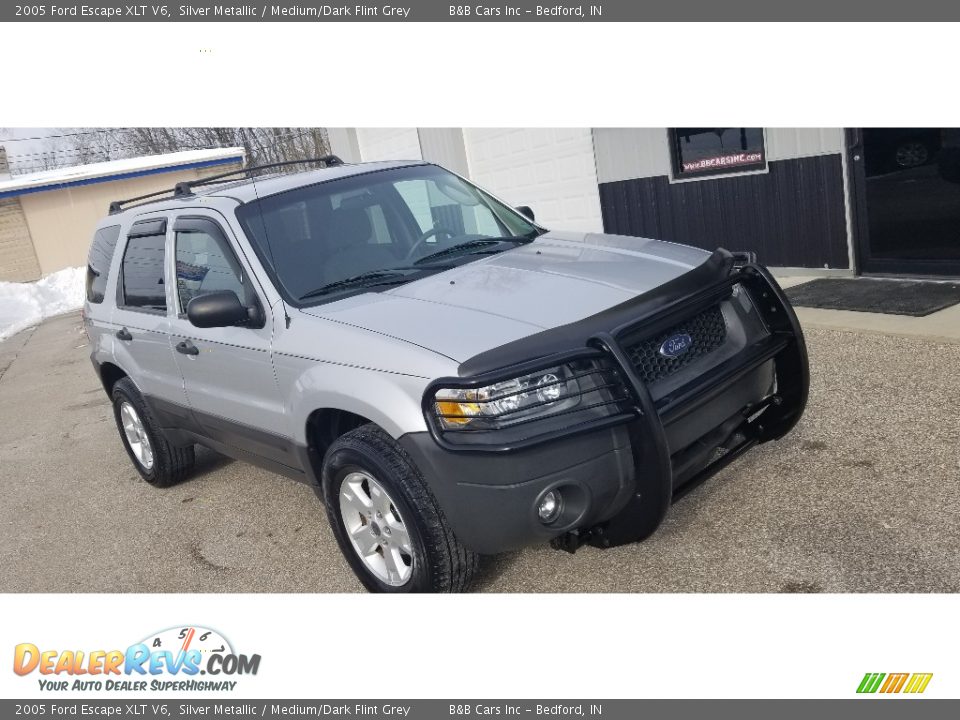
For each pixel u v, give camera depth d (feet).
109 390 20.11
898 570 11.00
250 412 14.05
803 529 12.21
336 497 12.48
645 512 10.88
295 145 96.89
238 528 16.42
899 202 23.04
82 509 19.30
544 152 33.53
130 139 112.78
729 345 12.40
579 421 10.40
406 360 10.93
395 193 15.24
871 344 19.13
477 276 13.05
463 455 10.34
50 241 87.40
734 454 12.95
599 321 10.98
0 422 29.73
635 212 30.60
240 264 13.85
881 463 13.66
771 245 26.43
